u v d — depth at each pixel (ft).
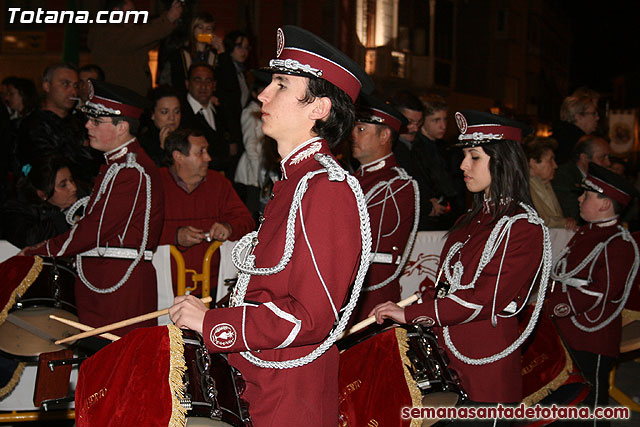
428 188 18.92
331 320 6.85
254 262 7.29
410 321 10.14
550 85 114.01
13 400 14.25
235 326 6.95
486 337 10.24
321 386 7.45
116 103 12.84
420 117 19.25
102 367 7.75
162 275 15.39
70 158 17.70
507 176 10.21
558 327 13.55
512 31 93.97
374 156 13.74
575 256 13.48
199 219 15.92
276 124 7.36
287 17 54.49
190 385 7.30
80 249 12.73
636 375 20.21
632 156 51.57
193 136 15.64
